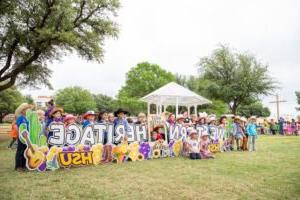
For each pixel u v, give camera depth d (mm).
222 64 48906
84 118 11148
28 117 9148
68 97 100062
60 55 23922
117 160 11031
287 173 8922
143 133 12148
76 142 10211
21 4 19375
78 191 6703
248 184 7496
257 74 46594
